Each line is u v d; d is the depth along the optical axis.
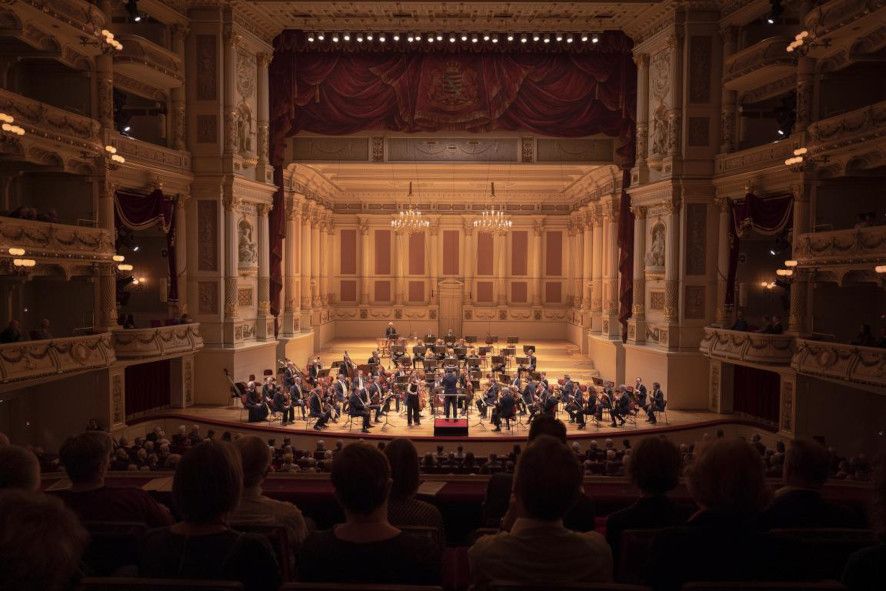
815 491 4.46
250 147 27.92
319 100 29.75
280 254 30.08
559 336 44.97
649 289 28.22
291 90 29.52
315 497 7.46
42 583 1.99
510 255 45.25
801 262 20.44
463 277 45.41
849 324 21.86
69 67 21.48
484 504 6.59
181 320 24.98
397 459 4.85
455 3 25.95
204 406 26.09
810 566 3.67
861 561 2.83
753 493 3.40
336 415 24.56
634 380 28.84
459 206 45.34
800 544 3.68
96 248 20.39
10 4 16.98
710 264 26.03
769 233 23.34
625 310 29.53
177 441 18.66
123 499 4.70
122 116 23.58
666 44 26.47
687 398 26.02
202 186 26.23
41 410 21.36
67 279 19.95
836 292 21.81
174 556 3.43
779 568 3.40
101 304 21.31
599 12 26.62
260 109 28.86
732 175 24.48
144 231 26.56
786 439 21.50
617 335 32.75
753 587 2.81
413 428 24.00
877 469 2.90
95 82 21.27
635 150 29.27
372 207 45.56
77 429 21.31
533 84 29.50
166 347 22.95
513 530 3.35
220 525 3.57
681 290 26.03
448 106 29.64
